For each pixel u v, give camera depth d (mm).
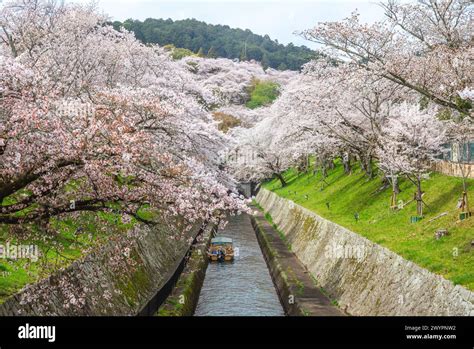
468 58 13859
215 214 11328
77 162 8898
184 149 14547
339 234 20875
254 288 23266
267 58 109438
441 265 12422
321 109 22125
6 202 12750
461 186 18781
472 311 9727
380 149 19344
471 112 13984
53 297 10758
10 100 9234
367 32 15273
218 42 112500
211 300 21156
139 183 10148
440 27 15633
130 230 13023
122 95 10781
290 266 23812
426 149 19234
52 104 9078
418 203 18172
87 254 12977
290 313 17406
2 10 20406
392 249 15148
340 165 42938
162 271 19578
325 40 15867
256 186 70625
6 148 8820
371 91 20188
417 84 14742
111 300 13320
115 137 8789
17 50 21078
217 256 29156
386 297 13797
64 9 23031
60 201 10086
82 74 20469
